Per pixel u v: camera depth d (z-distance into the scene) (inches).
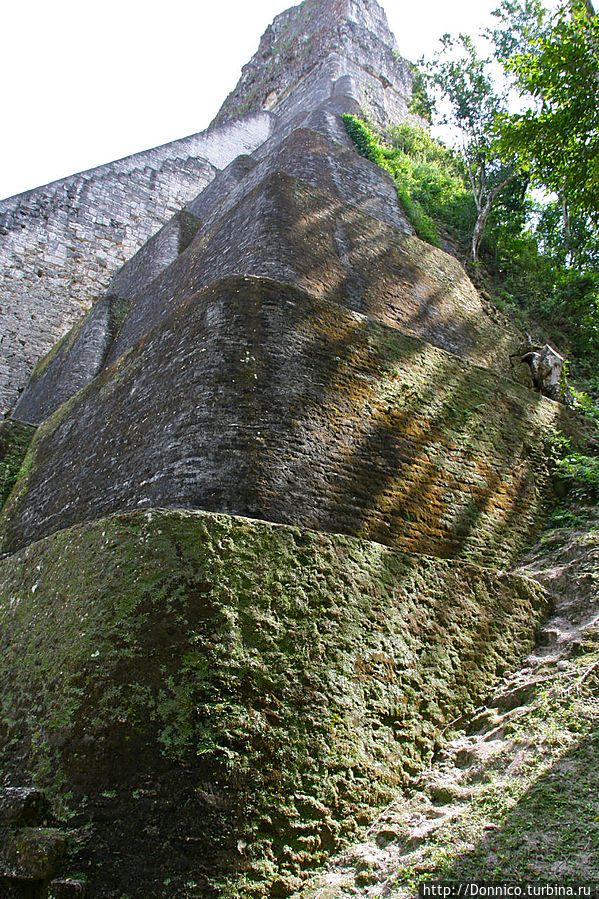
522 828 136.2
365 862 149.2
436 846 143.1
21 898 144.9
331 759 166.9
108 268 702.5
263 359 245.8
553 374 391.5
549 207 616.4
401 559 215.6
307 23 965.2
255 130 870.4
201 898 136.4
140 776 151.3
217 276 352.8
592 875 114.9
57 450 351.3
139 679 163.5
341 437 247.1
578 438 352.8
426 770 181.2
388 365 283.6
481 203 574.9
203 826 143.5
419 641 203.2
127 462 261.7
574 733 162.7
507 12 553.0
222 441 224.7
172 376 261.9
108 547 193.0
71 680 174.2
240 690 162.7
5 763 180.2
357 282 338.6
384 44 882.8
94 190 721.6
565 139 412.5
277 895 143.5
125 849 144.5
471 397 311.7
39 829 151.3
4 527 358.3
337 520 228.4
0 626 231.5
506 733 179.9
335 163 458.9
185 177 787.4
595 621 220.4
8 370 625.3
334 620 188.4
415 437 272.7
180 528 182.4
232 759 152.9
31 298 654.5
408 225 473.4
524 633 228.1
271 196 342.3
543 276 556.1
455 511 268.5
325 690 175.9
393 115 775.7
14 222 666.8
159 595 173.8
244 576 179.9
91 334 502.9
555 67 398.9
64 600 199.0
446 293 389.7
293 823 153.6
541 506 309.1
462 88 567.8
